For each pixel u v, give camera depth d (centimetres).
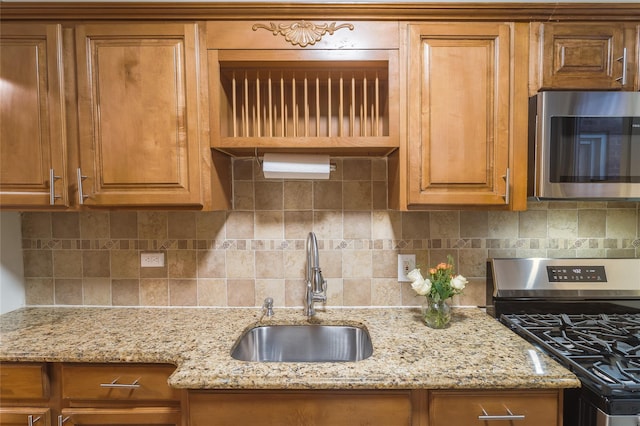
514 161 119
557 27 118
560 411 92
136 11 117
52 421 107
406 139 118
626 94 115
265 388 90
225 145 120
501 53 117
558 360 100
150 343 111
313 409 94
